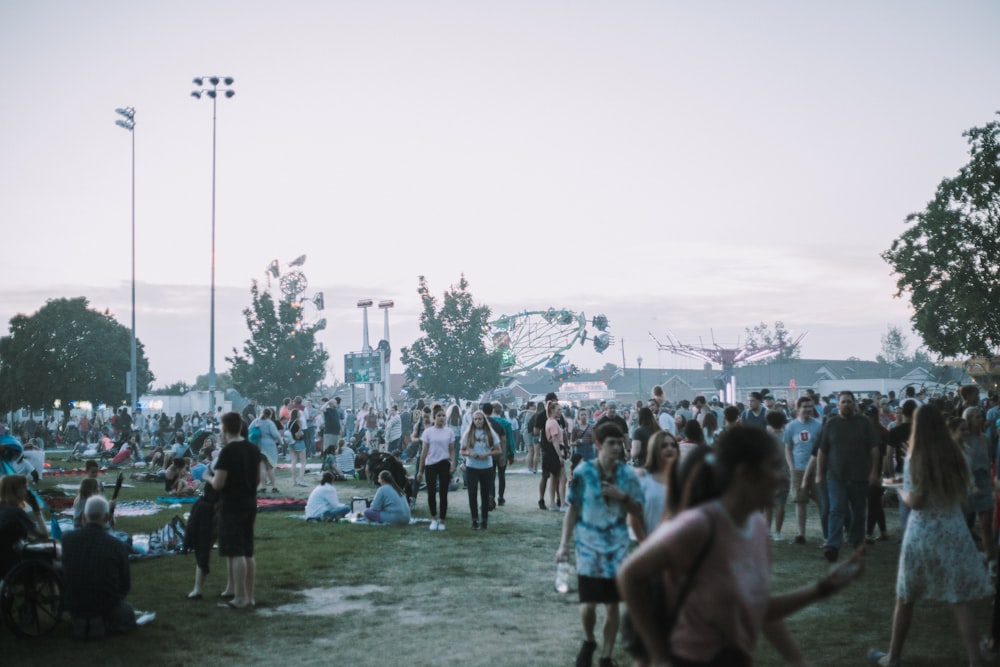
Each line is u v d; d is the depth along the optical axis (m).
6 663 8.16
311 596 10.98
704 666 3.51
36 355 90.25
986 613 9.86
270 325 63.19
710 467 3.68
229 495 10.39
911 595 7.46
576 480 7.80
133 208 56.47
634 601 3.49
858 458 12.72
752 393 16.12
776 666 7.79
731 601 3.52
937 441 7.32
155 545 13.72
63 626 9.47
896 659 7.65
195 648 8.65
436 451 16.67
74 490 25.03
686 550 3.50
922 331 46.62
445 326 73.38
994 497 10.91
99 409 93.56
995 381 46.31
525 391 153.38
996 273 45.53
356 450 30.25
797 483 14.61
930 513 7.36
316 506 18.14
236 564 10.35
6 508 9.45
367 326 61.41
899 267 47.44
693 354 74.31
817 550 13.84
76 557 8.98
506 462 20.66
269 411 24.52
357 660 8.21
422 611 10.15
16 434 60.12
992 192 45.12
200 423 48.06
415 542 15.05
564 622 9.58
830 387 84.00
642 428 15.10
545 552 14.07
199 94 50.81
